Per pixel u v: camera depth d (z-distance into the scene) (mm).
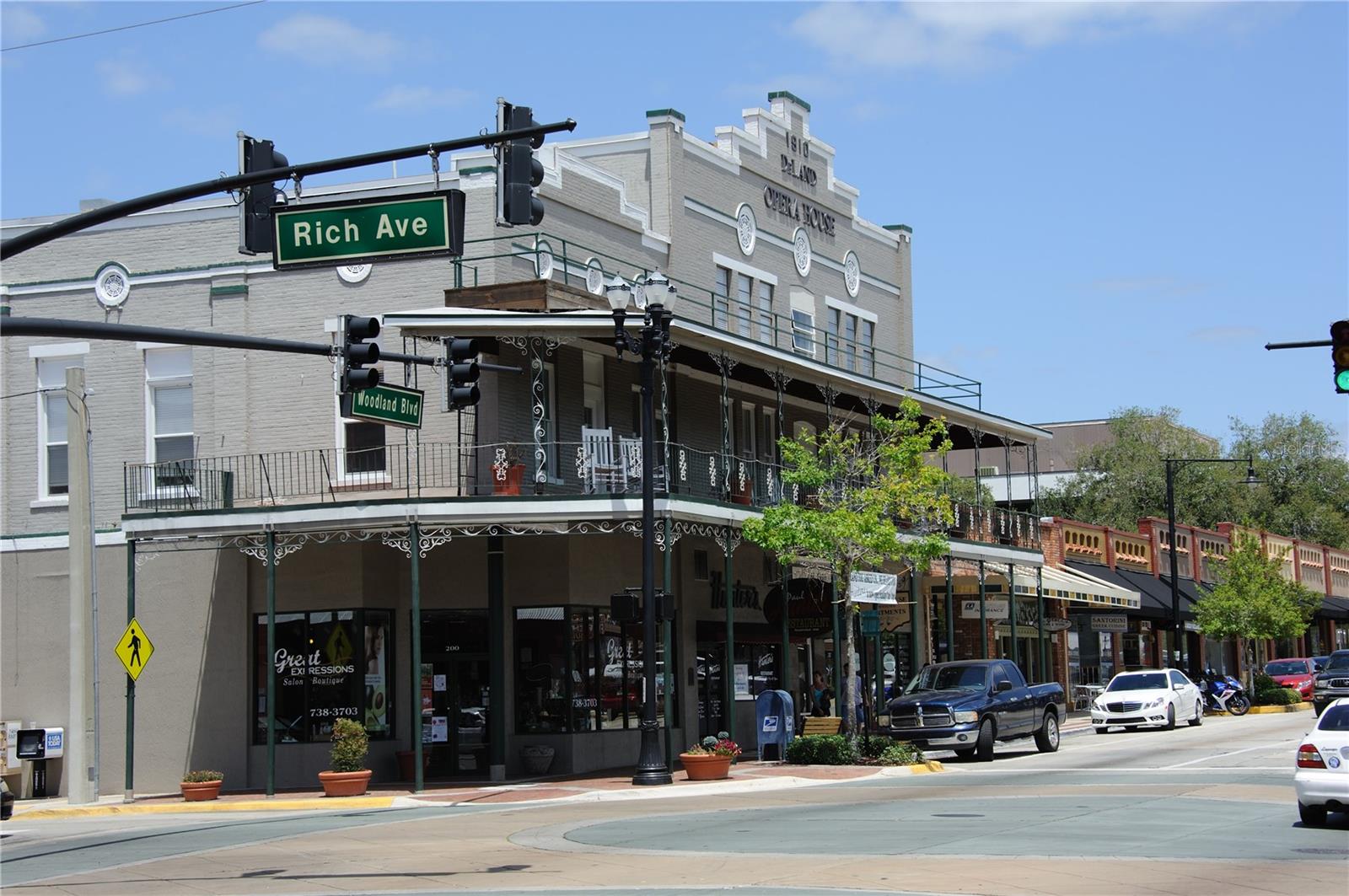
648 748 26734
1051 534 51781
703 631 34875
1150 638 60500
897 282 47500
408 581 31469
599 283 33719
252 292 32344
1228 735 37812
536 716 31422
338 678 30641
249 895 14312
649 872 14992
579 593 31812
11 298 34000
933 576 42938
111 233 33594
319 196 32125
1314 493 85625
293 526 28281
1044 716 34219
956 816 19750
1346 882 13555
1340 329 21969
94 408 33219
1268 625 54750
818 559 33531
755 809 21891
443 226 14656
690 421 36312
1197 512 76812
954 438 46281
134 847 19484
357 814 23594
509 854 16984
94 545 29375
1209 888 13188
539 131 14516
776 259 40875
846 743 30828
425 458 30844
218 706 31344
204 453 32312
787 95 42125
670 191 36594
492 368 22547
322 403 31688
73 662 28562
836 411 41375
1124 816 19375
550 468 31594
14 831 24109
